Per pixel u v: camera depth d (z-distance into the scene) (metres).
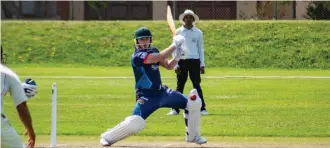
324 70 90.06
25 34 106.25
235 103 59.22
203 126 47.44
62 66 96.25
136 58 37.12
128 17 118.81
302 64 93.31
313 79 76.75
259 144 40.56
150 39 37.59
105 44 102.38
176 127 47.09
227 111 54.41
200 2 116.62
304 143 41.06
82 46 102.12
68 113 53.91
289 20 107.12
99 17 119.19
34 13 124.31
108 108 56.72
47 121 50.19
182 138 43.03
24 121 25.94
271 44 98.12
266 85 71.38
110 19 119.00
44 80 77.69
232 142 41.34
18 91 25.69
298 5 111.94
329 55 94.88
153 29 104.81
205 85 71.62
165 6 117.31
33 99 61.94
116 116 52.50
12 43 103.94
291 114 52.94
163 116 51.75
